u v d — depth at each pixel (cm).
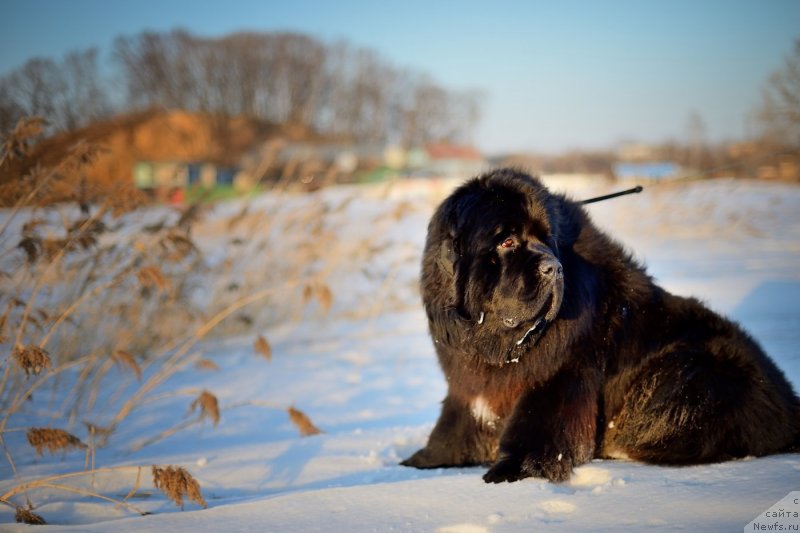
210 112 6631
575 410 361
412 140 7712
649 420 371
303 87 7288
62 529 311
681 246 1356
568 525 271
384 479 379
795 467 323
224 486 393
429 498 317
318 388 652
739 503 275
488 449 393
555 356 360
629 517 272
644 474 336
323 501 322
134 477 412
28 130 472
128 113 5269
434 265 379
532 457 344
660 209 1550
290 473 404
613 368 384
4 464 461
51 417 570
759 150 2183
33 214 524
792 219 1712
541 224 351
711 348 381
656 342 389
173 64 6656
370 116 7581
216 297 838
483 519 286
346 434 477
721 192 2156
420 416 550
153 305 755
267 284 897
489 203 359
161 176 2381
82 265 663
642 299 397
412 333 876
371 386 654
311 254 913
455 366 384
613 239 418
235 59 6956
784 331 690
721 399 360
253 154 4659
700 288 927
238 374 710
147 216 775
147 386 520
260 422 558
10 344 516
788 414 374
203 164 3203
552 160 4247
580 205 420
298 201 952
